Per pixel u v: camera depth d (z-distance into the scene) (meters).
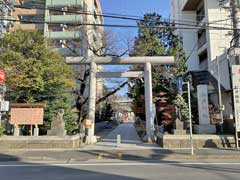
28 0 38.50
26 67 16.22
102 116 48.78
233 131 16.66
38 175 8.18
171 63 19.34
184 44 34.00
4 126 16.19
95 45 24.09
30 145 14.66
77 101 22.73
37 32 17.61
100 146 15.98
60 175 8.14
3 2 22.78
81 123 21.02
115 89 24.41
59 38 34.97
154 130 19.33
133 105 30.22
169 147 14.80
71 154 12.70
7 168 9.55
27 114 15.26
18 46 16.70
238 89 14.82
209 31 28.64
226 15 28.38
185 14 35.34
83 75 23.39
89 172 8.60
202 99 17.52
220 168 9.24
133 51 23.31
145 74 19.16
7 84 16.64
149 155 12.42
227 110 24.31
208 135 14.87
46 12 37.91
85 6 39.22
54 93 17.97
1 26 21.77
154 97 22.83
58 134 15.14
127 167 9.53
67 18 36.97
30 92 17.12
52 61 16.88
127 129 42.53
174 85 23.22
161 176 7.80
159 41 25.45
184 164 10.21
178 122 15.66
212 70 27.62
